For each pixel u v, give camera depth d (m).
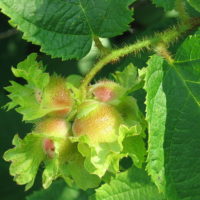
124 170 0.34
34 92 0.31
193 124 0.31
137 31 0.41
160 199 0.34
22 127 0.39
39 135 0.30
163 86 0.31
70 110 0.31
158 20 0.43
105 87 0.31
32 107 0.31
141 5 0.43
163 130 0.31
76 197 0.38
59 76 0.31
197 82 0.32
